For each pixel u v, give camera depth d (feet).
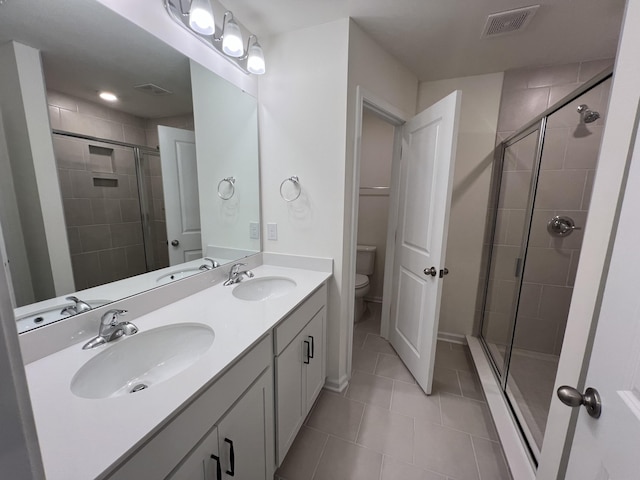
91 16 3.10
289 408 4.24
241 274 5.37
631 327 1.62
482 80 7.05
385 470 4.31
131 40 3.52
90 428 1.94
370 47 5.49
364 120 9.93
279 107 5.59
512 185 6.97
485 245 7.59
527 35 5.33
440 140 5.26
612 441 1.68
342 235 5.53
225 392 2.77
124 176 3.69
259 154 5.90
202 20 3.76
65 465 1.69
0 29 2.45
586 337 2.53
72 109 3.06
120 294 3.66
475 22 4.95
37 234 2.83
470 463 4.43
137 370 3.14
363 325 9.07
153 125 3.99
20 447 0.97
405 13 4.73
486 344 7.58
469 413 5.44
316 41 5.12
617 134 2.25
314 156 5.47
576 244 6.37
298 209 5.79
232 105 5.16
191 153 4.60
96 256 3.38
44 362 2.68
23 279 2.71
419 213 6.12
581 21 4.85
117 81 3.48
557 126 6.14
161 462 2.11
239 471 3.12
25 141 2.69
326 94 5.18
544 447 3.14
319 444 4.75
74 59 3.02
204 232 4.97
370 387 6.17
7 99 2.54
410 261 6.56
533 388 5.87
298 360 4.45
